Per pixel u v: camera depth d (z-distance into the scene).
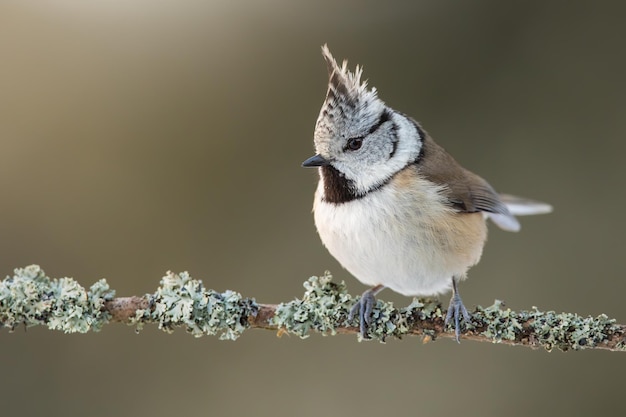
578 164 11.34
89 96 11.43
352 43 11.73
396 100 11.66
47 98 11.37
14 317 6.79
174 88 11.56
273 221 11.34
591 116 11.43
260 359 10.43
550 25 11.64
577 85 11.50
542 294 10.80
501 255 11.09
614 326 6.63
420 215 7.69
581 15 11.58
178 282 7.02
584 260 10.96
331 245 8.06
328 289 7.23
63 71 11.42
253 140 11.58
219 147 11.51
